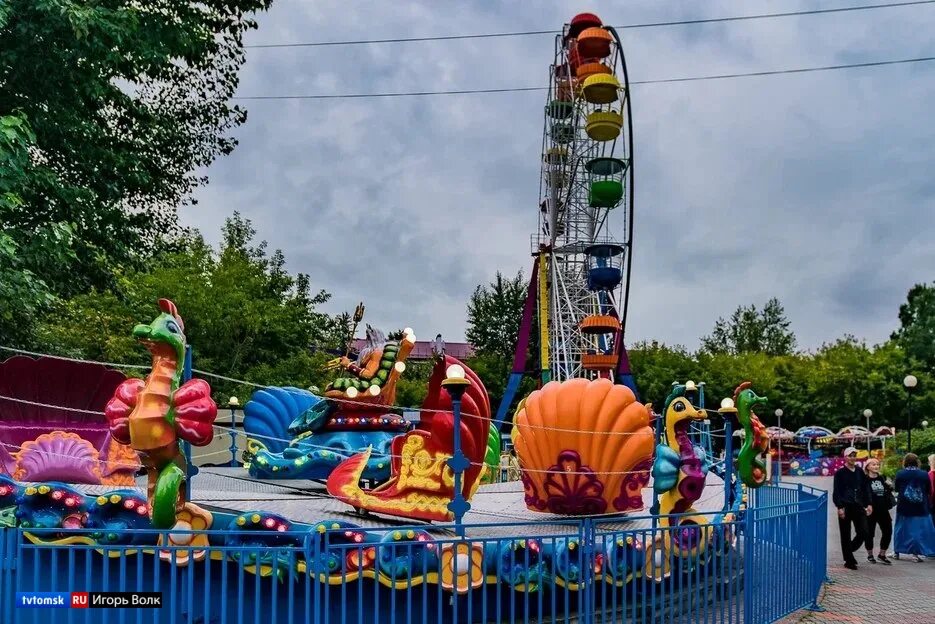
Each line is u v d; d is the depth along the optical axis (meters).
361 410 11.23
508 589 7.05
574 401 9.23
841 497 12.11
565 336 27.25
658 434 11.01
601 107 25.33
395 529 5.92
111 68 13.41
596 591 7.14
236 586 6.33
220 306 27.75
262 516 6.39
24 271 10.88
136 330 6.00
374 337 11.91
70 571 5.58
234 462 15.71
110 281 14.78
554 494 9.18
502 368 40.41
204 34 15.39
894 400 47.34
